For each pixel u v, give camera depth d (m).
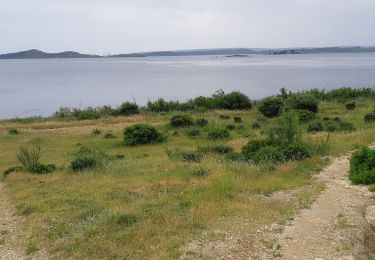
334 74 135.12
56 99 87.19
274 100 38.94
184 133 31.41
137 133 28.42
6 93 100.44
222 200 12.28
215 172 15.83
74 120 42.56
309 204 11.73
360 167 14.52
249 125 33.44
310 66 198.12
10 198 14.52
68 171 18.80
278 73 149.00
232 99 45.78
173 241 9.25
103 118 42.56
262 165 16.67
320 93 53.28
